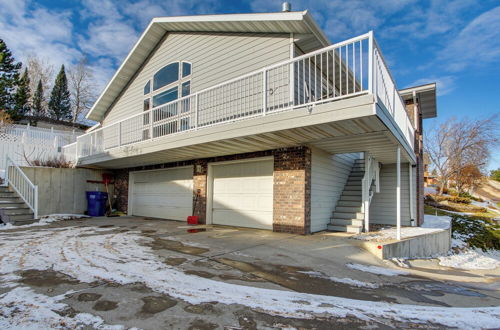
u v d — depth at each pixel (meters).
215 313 2.93
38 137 18.75
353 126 5.86
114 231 8.28
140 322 2.69
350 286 4.07
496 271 6.91
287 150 8.30
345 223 8.84
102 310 2.91
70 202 12.74
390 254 6.27
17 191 10.80
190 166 11.07
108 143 15.06
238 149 8.70
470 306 3.58
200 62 10.68
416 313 3.19
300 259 5.33
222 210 9.95
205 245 6.32
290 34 8.34
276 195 8.41
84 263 4.61
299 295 3.56
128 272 4.16
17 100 27.69
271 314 2.96
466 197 25.86
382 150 8.68
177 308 3.01
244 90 9.06
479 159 27.47
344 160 10.83
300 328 2.68
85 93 41.97
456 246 12.02
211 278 4.04
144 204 13.02
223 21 9.09
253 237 7.39
